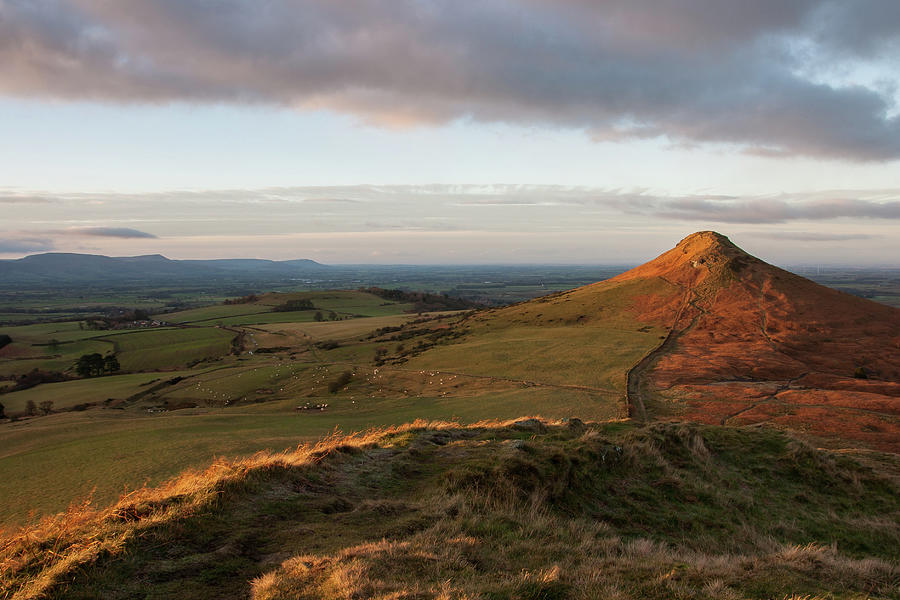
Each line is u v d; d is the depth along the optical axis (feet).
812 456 64.18
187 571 26.48
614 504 46.91
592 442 55.42
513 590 24.73
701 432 68.69
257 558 28.86
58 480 108.68
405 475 48.01
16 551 26.99
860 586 30.63
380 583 24.53
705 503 50.34
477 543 32.22
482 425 72.23
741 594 26.84
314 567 26.35
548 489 44.88
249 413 196.75
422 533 33.24
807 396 184.03
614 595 25.04
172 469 109.29
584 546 34.71
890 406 169.07
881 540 47.16
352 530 33.58
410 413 186.91
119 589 24.34
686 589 26.58
